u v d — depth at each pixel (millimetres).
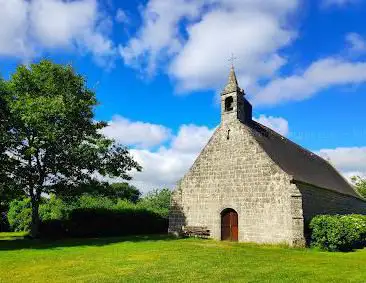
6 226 41344
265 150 24938
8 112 23656
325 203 28578
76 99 26125
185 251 18781
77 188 26469
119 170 27562
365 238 23797
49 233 29406
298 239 21734
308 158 33531
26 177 25109
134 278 12578
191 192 27688
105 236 31297
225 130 26781
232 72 28047
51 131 23609
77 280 12320
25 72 25422
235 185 25266
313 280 12508
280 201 22938
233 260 16141
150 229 35344
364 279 12797
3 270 14016
